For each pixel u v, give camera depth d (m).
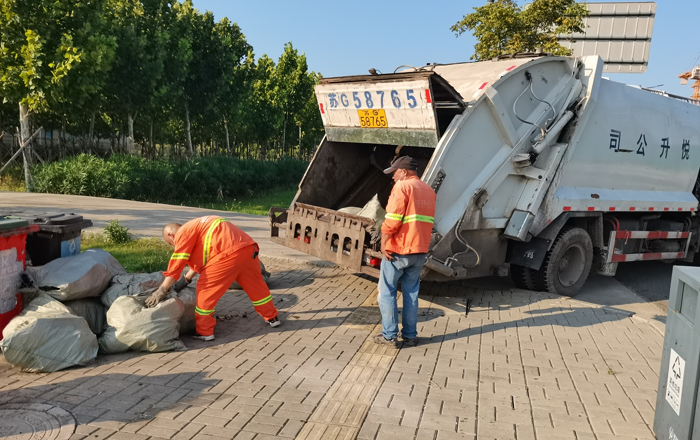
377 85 5.95
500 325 5.54
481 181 6.05
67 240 5.11
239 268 4.75
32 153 18.55
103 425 3.21
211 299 4.69
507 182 6.45
